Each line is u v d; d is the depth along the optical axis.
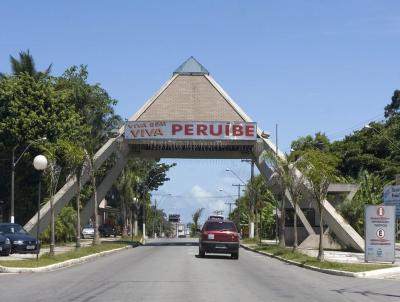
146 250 41.34
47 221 44.09
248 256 35.59
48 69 55.50
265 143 48.34
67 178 45.19
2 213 46.53
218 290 16.12
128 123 48.03
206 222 32.25
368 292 16.78
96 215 43.12
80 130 45.50
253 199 59.72
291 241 51.12
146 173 78.50
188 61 52.06
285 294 15.70
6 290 15.76
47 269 22.48
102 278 19.31
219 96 51.16
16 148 43.75
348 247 43.41
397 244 50.50
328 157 29.80
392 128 74.38
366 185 48.47
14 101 43.81
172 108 50.91
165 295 14.73
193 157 52.75
